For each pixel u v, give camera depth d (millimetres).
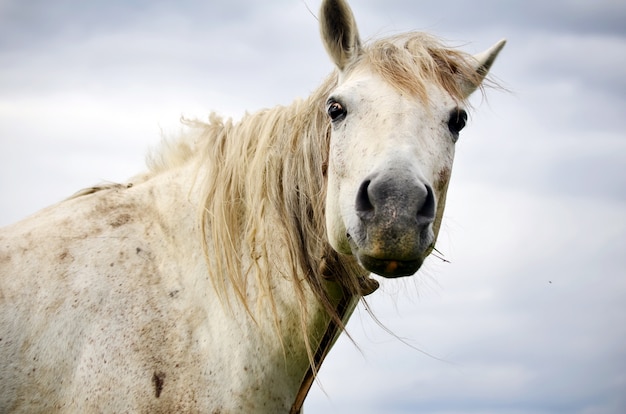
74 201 4059
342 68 3852
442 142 3496
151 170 4266
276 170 3855
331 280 3852
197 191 3980
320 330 3902
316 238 3812
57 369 3670
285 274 3826
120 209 4008
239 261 3854
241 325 3789
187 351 3707
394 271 3236
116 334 3688
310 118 3875
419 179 3215
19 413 3656
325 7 3803
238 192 3914
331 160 3604
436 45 3826
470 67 3834
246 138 3938
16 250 3838
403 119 3381
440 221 3605
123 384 3617
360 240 3273
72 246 3855
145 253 3883
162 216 3967
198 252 3871
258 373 3793
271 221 3846
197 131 4227
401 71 3541
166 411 3615
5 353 3666
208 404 3670
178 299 3791
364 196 3266
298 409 3947
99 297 3746
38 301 3732
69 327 3703
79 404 3623
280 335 3742
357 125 3475
